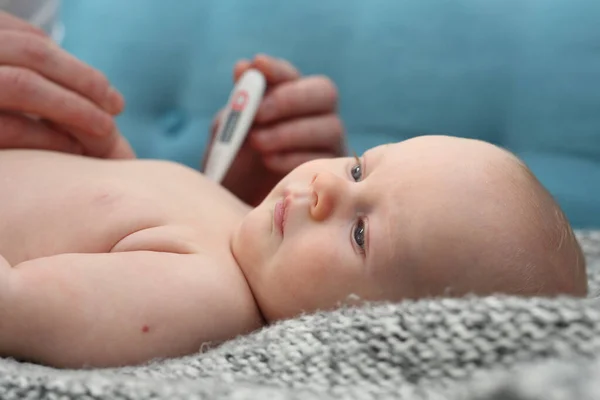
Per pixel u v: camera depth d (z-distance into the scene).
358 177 0.75
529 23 1.35
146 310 0.66
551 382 0.39
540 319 0.50
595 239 1.01
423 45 1.39
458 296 0.64
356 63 1.42
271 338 0.60
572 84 1.29
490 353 0.49
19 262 0.72
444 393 0.45
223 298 0.70
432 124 1.36
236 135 1.06
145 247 0.73
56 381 0.54
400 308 0.56
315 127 1.12
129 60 1.51
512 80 1.34
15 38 0.86
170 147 1.46
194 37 1.53
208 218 0.81
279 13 1.48
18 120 0.85
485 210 0.66
